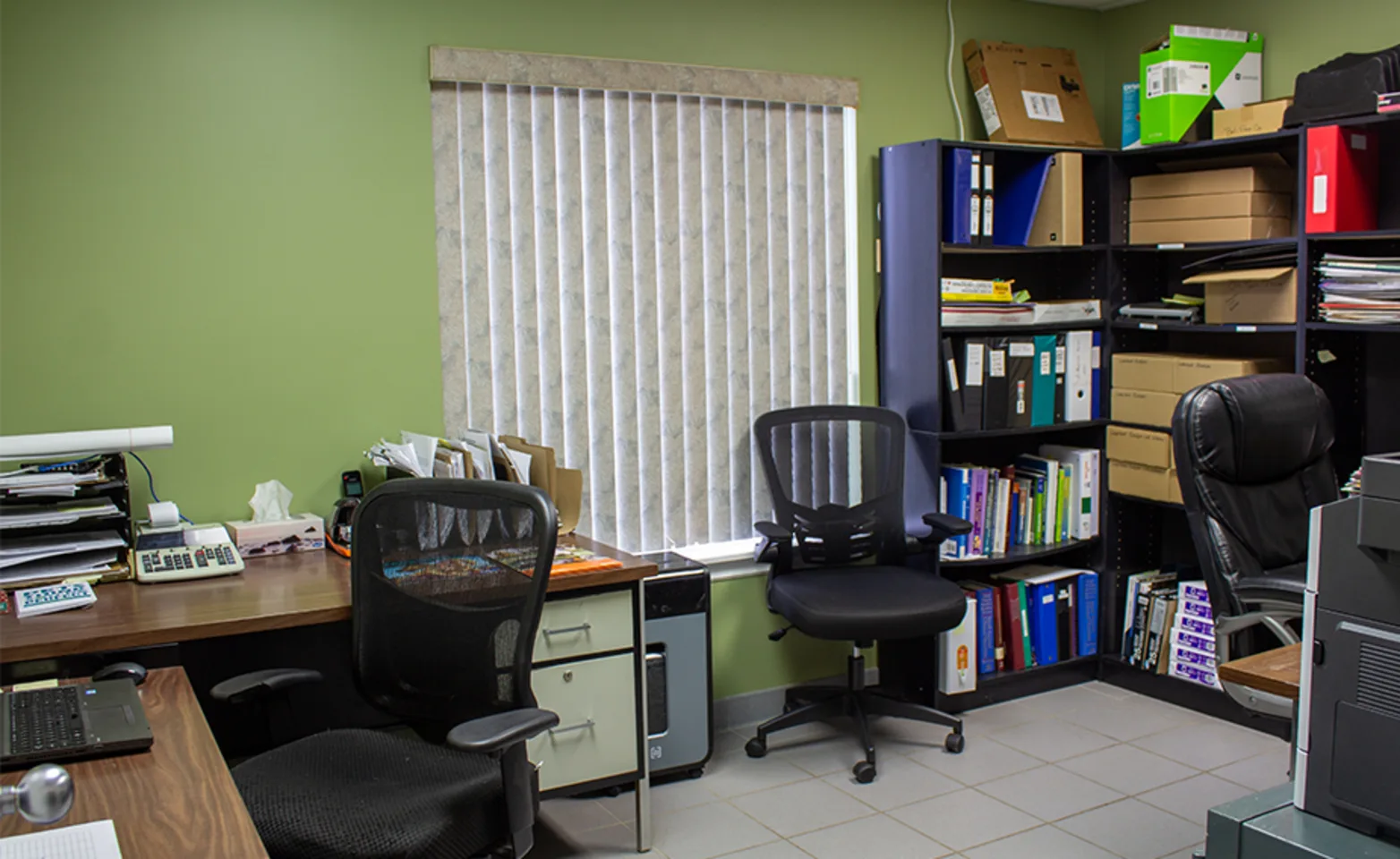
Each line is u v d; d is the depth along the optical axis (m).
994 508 3.92
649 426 3.63
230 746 2.80
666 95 3.57
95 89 2.86
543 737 2.78
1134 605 4.05
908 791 3.23
